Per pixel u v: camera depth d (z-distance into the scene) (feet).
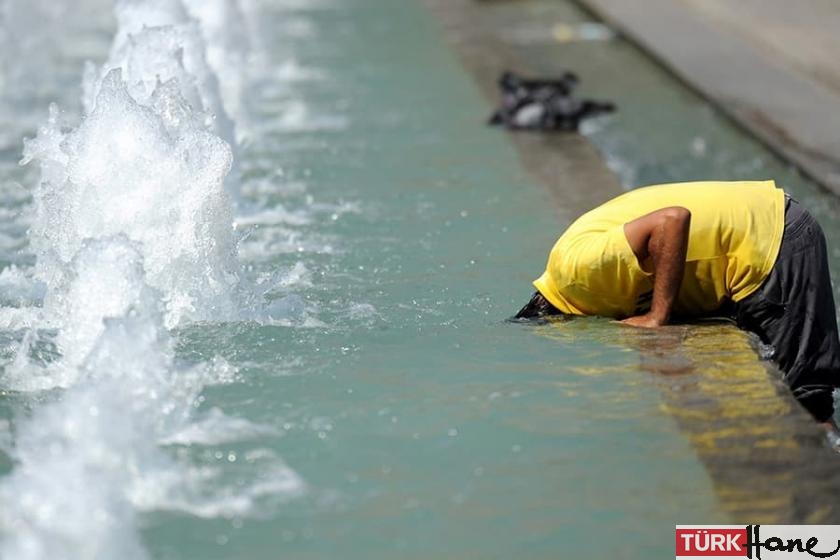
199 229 55.21
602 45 124.06
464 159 81.15
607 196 72.18
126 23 80.07
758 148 89.71
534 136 86.69
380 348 50.70
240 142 84.58
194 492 40.32
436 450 42.75
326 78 108.27
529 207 70.33
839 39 119.55
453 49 122.31
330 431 44.04
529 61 117.08
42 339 52.29
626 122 97.30
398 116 93.76
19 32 117.29
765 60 111.14
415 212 69.62
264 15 134.72
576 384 46.98
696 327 51.19
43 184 57.52
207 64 78.43
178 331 52.16
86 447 41.93
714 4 137.69
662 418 44.21
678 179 83.35
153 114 56.24
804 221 50.75
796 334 50.34
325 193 73.51
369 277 59.06
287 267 60.23
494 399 46.09
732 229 50.42
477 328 52.70
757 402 44.98
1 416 45.47
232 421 44.78
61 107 97.30
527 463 41.73
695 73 106.73
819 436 42.68
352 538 37.86
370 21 139.13
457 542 37.60
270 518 38.91
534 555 36.88
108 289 50.34
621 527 38.17
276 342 51.24
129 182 55.67
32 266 61.41
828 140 88.07
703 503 39.09
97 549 37.35
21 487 40.04
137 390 45.21
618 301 51.93
